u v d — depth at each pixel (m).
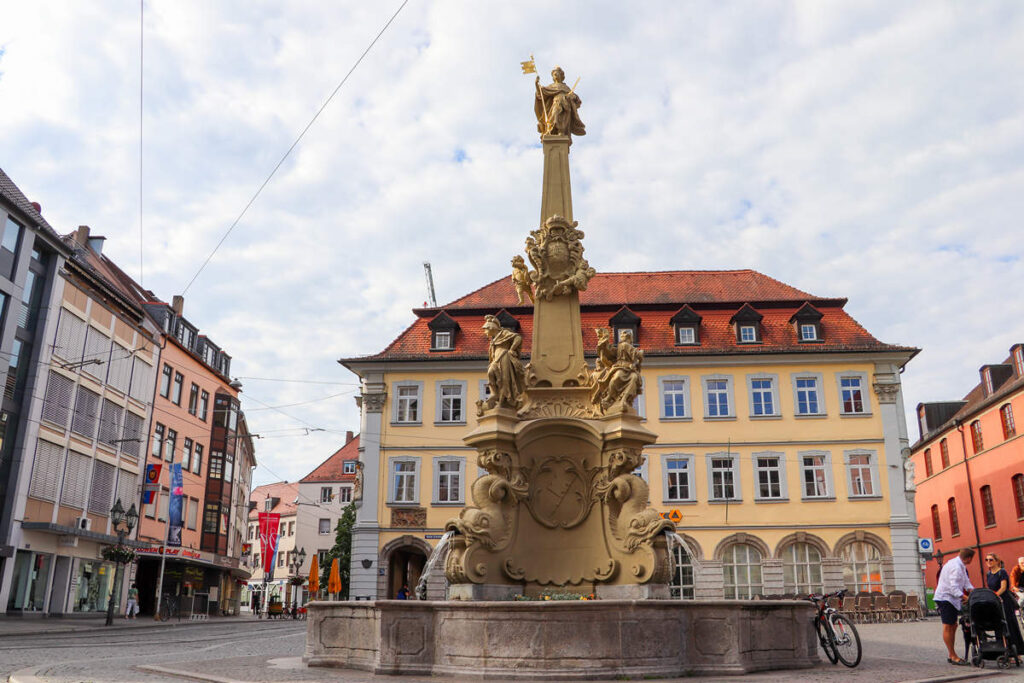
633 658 9.05
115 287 38.88
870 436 35.25
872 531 34.16
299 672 9.81
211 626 30.28
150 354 42.47
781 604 10.47
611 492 12.41
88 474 36.09
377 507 35.44
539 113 15.62
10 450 31.17
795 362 36.28
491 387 13.19
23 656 12.43
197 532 47.56
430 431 36.16
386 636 9.55
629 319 37.50
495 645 9.20
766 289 40.53
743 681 8.92
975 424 45.28
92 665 10.82
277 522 51.78
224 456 50.44
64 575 33.91
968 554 11.92
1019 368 41.06
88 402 36.22
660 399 36.38
